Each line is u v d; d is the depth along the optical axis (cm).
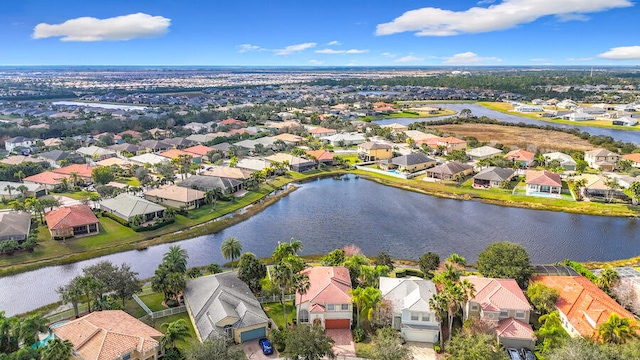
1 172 16350
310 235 12025
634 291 7956
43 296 8706
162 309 7950
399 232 12212
